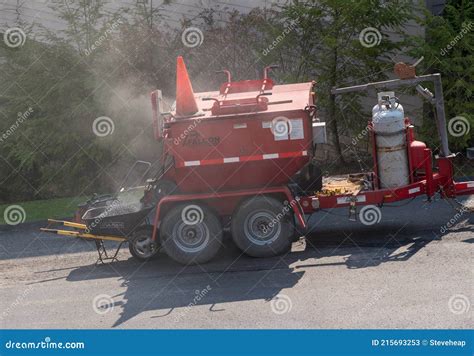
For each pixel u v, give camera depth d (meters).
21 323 5.86
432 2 11.67
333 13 10.90
